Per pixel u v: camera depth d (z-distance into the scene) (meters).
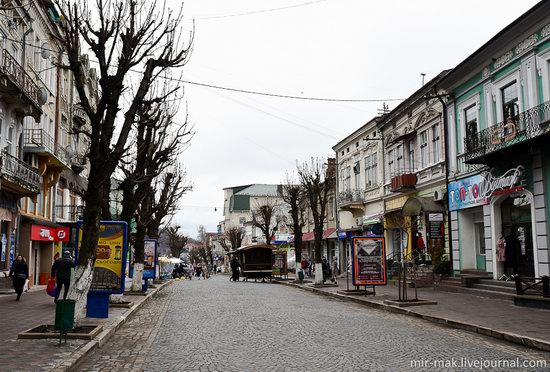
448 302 18.22
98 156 11.95
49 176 31.34
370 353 9.58
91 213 11.83
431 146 28.62
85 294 11.55
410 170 31.86
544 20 18.75
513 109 20.94
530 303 15.97
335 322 14.30
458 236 25.20
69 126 38.56
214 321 14.52
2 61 22.14
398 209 32.97
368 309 18.30
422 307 16.88
